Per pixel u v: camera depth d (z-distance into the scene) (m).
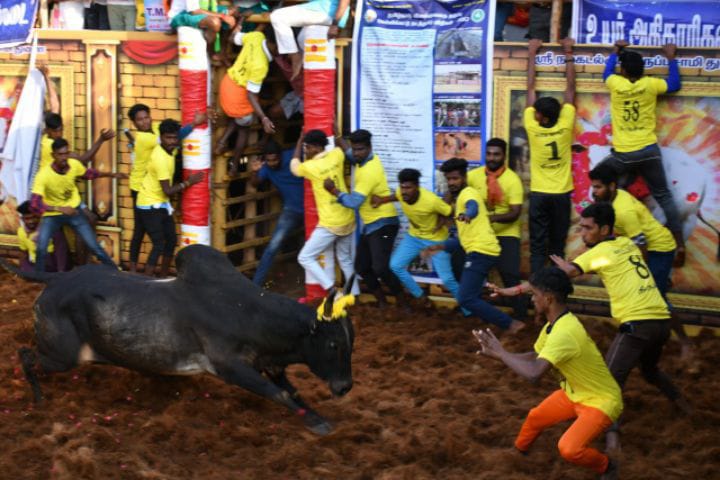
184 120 10.84
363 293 10.90
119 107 11.45
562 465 6.87
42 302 7.87
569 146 9.64
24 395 7.96
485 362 9.02
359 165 10.12
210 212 11.24
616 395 6.36
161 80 11.20
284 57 11.11
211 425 7.54
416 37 10.22
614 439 6.87
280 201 12.36
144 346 7.52
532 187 9.77
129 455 6.90
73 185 11.16
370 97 10.47
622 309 7.18
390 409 7.91
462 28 10.05
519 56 9.90
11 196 12.19
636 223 8.31
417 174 9.75
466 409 7.95
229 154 11.26
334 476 6.71
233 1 11.04
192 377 8.38
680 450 7.21
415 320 10.20
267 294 7.46
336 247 10.69
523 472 6.81
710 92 9.31
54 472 6.57
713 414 7.59
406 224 10.56
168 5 11.02
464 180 9.67
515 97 9.98
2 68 12.01
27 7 11.75
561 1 9.85
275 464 6.86
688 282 9.64
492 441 7.35
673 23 9.63
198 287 7.50
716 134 9.35
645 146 9.36
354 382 8.52
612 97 9.40
